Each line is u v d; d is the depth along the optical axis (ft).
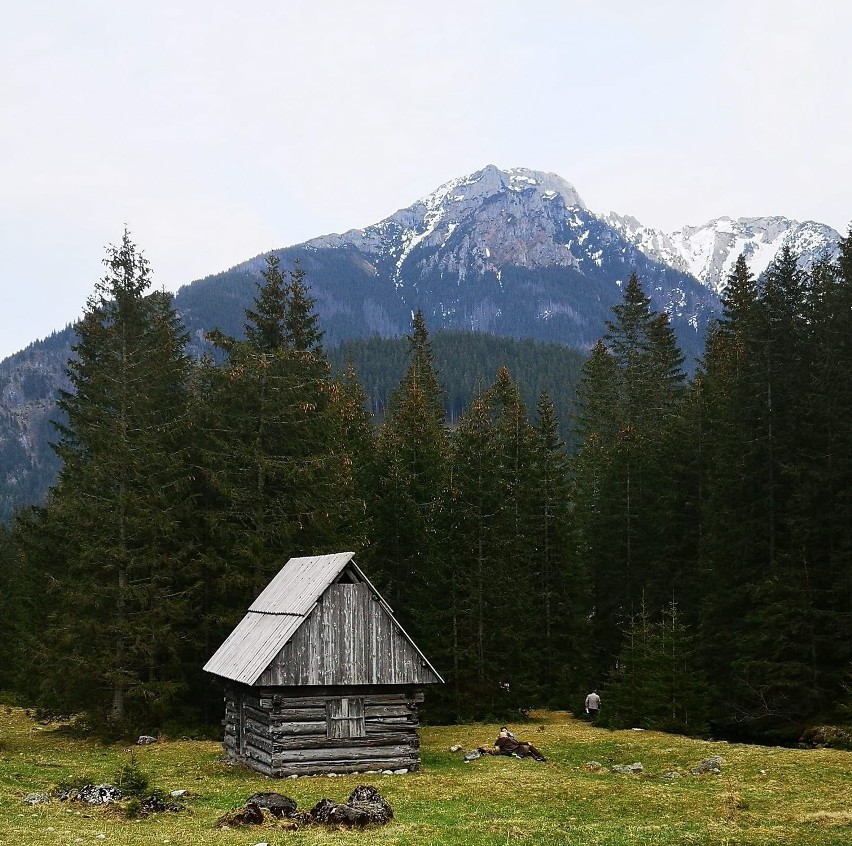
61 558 139.85
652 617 173.78
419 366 272.51
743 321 216.54
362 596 98.37
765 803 73.15
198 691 139.03
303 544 142.51
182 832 61.57
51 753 110.73
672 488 178.91
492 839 60.85
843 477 131.13
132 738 124.36
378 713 97.14
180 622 134.41
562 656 179.63
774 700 129.29
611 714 139.85
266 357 145.38
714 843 59.72
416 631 163.84
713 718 138.62
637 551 186.19
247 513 138.51
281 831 62.28
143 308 140.67
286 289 158.20
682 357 263.70
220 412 144.56
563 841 60.75
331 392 153.38
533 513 189.26
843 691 125.18
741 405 146.10
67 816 66.90
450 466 179.42
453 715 152.25
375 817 65.62
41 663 128.16
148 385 139.85
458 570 160.35
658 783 85.87
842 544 128.77
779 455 139.54
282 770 91.91
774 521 139.03
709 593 152.87
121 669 126.11
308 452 147.13
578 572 187.01
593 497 228.84
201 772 96.17
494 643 161.58
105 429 131.75
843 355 134.21
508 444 191.21
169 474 137.59
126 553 129.80
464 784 84.12
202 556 133.59
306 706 94.48
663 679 131.23
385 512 165.58
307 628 95.45
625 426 231.50
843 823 64.18
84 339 142.00
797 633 126.93
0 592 208.54
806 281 148.36
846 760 93.04
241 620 126.21
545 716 159.74
